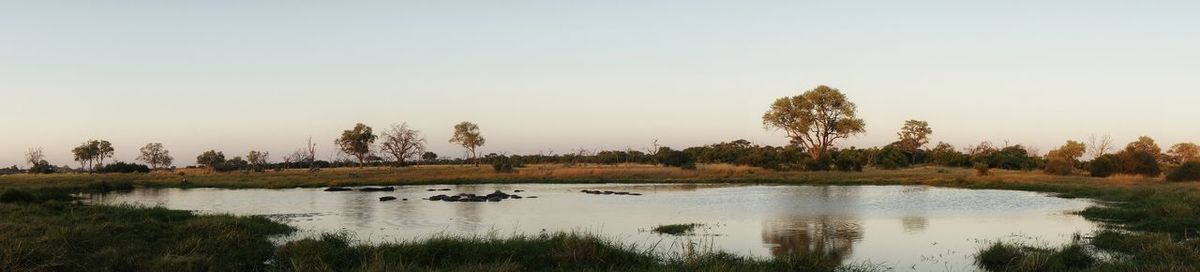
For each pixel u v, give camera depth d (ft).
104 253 44.83
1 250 40.45
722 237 65.36
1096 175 180.04
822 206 101.04
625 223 77.82
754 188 153.79
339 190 154.10
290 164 380.17
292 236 63.57
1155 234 54.39
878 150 324.80
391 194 138.00
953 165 306.76
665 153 335.26
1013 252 49.21
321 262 41.88
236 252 48.96
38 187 153.28
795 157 253.03
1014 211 90.79
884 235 66.69
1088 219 78.89
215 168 306.55
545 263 44.93
